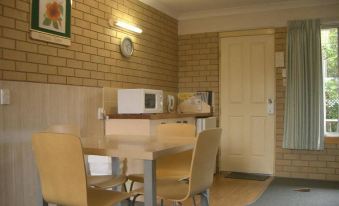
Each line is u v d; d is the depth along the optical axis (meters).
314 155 5.04
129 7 4.47
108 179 2.65
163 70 5.35
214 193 4.23
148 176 1.83
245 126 5.45
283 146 5.11
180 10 5.55
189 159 2.72
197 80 5.75
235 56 5.52
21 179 2.94
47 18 3.19
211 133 2.03
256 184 4.71
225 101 5.57
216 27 5.62
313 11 5.03
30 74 3.03
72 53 3.51
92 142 2.30
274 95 5.26
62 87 3.38
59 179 1.85
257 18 5.35
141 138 2.58
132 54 4.53
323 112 4.91
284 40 5.20
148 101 3.97
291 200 3.92
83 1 3.67
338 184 4.70
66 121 3.43
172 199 2.04
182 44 5.82
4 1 2.80
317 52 4.91
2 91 2.76
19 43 2.93
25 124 2.97
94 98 3.83
